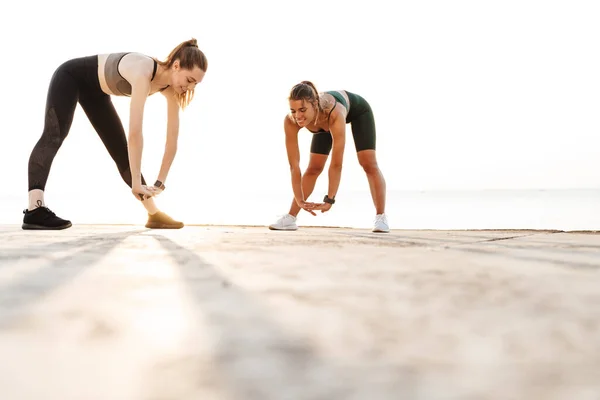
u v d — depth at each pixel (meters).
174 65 2.40
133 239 1.75
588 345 0.47
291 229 2.85
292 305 0.63
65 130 2.56
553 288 0.76
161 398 0.33
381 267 0.99
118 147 2.75
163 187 2.56
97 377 0.37
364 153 2.76
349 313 0.58
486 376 0.38
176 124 2.58
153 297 0.67
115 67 2.48
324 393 0.34
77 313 0.57
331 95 2.51
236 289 0.73
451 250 1.39
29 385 0.36
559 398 0.34
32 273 0.88
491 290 0.74
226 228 2.95
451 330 0.52
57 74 2.55
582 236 2.17
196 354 0.43
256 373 0.38
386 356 0.43
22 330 0.50
